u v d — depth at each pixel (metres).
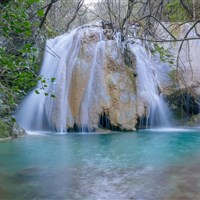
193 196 3.48
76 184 3.97
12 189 3.79
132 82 10.47
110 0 10.62
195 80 10.98
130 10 6.12
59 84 10.39
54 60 11.05
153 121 10.65
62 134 9.28
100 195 3.55
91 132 9.72
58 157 5.69
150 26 6.68
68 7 12.93
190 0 6.74
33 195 3.57
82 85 10.25
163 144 7.13
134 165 4.97
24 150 6.45
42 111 10.41
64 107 10.16
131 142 7.48
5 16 3.76
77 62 10.51
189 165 4.91
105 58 10.39
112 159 5.46
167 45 10.22
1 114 8.70
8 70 4.54
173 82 11.11
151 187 3.81
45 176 4.36
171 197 3.46
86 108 10.02
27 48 4.20
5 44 5.30
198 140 7.76
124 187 3.82
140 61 10.95
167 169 4.67
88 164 5.08
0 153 6.12
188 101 11.09
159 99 10.88
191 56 11.43
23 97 10.19
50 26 14.13
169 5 7.07
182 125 10.94
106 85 10.10
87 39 10.87
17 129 8.73
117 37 10.66
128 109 10.08
